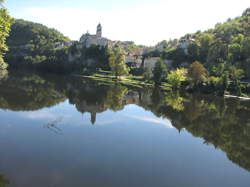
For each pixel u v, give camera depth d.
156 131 29.03
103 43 186.88
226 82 75.69
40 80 74.88
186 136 27.77
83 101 45.34
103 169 16.78
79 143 21.77
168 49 175.88
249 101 66.81
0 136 21.34
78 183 14.38
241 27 181.25
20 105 34.72
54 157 17.92
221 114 42.62
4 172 14.78
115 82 99.00
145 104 49.47
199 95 73.50
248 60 99.62
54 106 37.19
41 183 13.91
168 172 17.45
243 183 16.64
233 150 23.73
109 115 35.94
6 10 28.92
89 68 142.00
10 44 199.75
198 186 15.70
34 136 22.33
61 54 167.62
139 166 18.00
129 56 171.88
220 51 123.62
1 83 55.16
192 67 82.69
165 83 101.44
